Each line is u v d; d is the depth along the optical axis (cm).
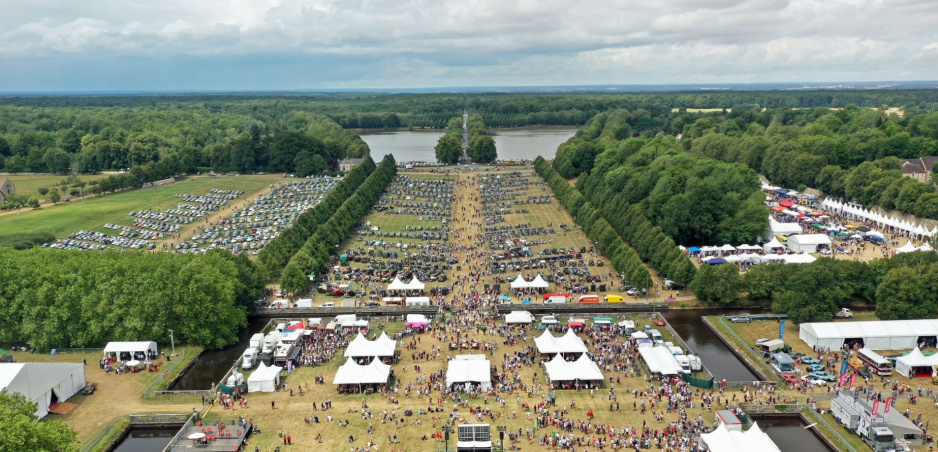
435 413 14738
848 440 13338
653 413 14462
